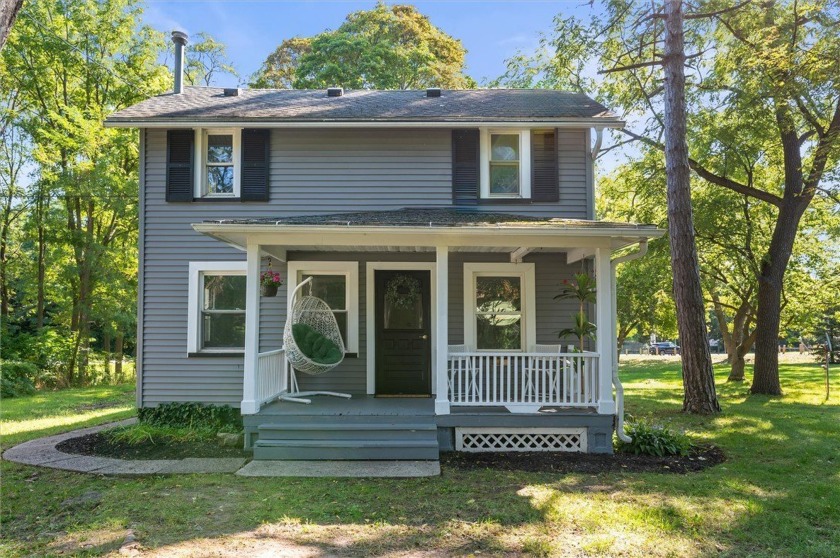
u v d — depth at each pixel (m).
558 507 5.02
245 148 9.48
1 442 8.36
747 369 21.55
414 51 23.19
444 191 9.50
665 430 7.53
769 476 6.10
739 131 13.49
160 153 9.55
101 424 10.06
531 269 9.40
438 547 4.16
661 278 17.80
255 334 7.35
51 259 18.55
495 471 6.33
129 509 4.98
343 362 9.35
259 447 6.87
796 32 11.76
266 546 4.15
